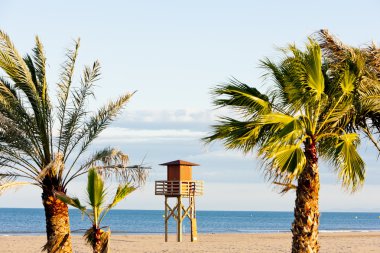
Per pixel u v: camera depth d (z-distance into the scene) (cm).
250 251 3384
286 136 1329
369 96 1462
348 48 1461
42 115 1850
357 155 1459
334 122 1474
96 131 1892
